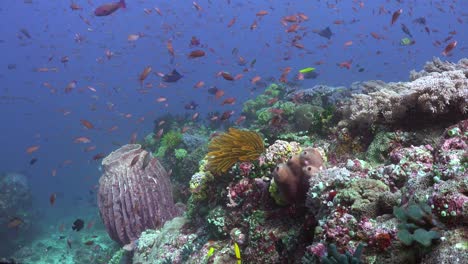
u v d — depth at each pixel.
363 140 5.23
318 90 10.92
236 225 4.94
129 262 7.67
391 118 4.79
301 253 3.74
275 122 8.50
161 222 7.99
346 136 5.43
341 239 2.86
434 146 4.14
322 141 6.15
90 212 22.12
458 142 3.42
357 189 3.26
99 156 9.45
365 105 5.17
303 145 6.07
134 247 7.46
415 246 2.42
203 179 5.79
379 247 2.60
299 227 4.01
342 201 3.23
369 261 2.57
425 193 2.72
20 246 15.90
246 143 5.16
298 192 3.97
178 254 5.77
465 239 2.19
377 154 4.62
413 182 2.98
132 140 9.93
